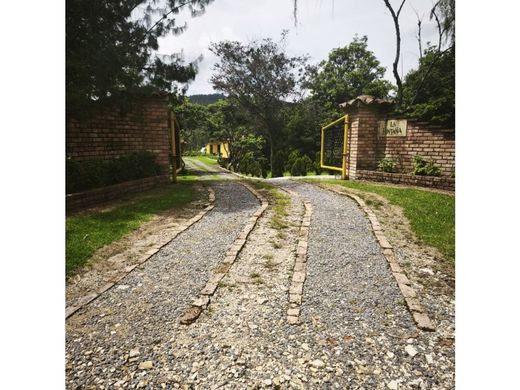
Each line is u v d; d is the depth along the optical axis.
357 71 28.08
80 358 2.00
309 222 4.61
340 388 1.78
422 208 5.16
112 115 7.34
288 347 2.10
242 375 1.87
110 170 6.61
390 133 8.27
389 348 2.09
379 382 1.82
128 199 6.29
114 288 2.85
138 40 6.17
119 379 1.84
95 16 5.38
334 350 2.07
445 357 2.01
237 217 5.00
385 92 24.50
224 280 2.98
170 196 6.69
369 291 2.79
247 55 20.06
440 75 13.10
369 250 3.65
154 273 3.13
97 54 5.23
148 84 6.51
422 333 2.24
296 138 21.86
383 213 5.03
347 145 9.26
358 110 8.62
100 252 3.57
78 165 5.63
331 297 2.69
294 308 2.53
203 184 8.86
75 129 6.49
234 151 27.33
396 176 7.75
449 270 3.20
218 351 2.06
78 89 5.23
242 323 2.35
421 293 2.77
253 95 20.94
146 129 8.26
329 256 3.47
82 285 2.90
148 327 2.30
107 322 2.37
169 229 4.40
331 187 7.43
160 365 1.94
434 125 7.34
